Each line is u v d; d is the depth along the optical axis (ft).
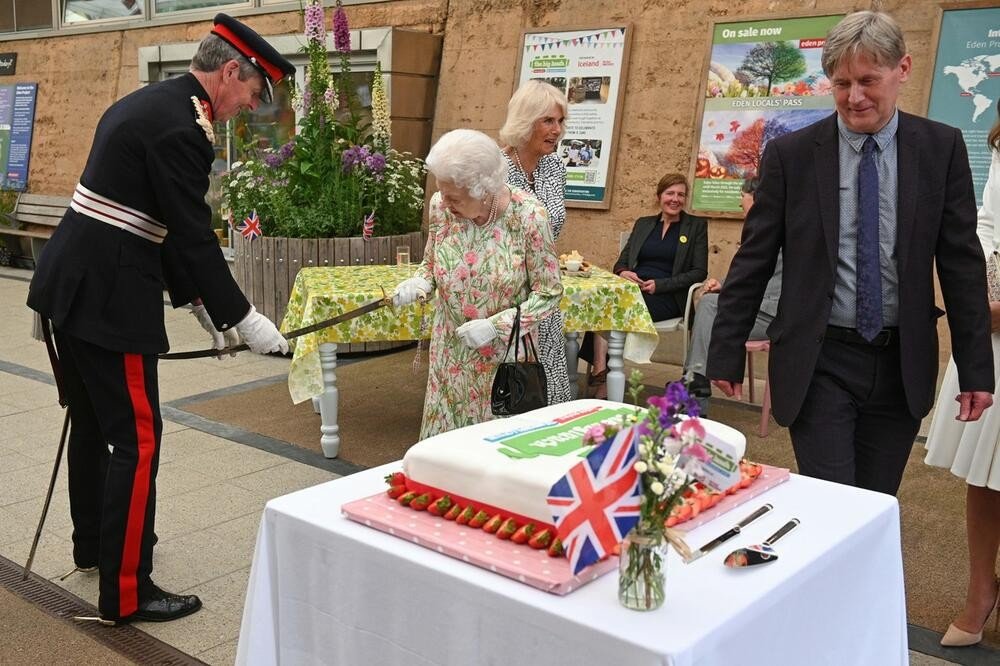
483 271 9.70
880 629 6.42
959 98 17.79
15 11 38.34
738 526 5.94
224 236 31.30
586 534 4.90
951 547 12.00
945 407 9.61
